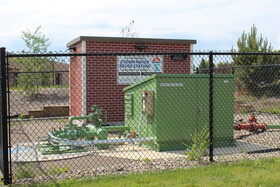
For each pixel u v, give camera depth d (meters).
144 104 8.27
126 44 12.99
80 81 12.89
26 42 23.12
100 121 9.55
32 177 5.85
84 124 11.12
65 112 16.39
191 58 13.80
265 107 16.75
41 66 19.42
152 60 13.29
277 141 9.48
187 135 8.27
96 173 5.99
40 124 13.98
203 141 6.87
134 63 13.05
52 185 5.24
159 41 13.31
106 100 12.73
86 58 12.48
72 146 8.60
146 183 5.30
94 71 12.58
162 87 8.12
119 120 12.88
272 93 19.45
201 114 8.36
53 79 19.86
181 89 8.25
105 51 12.76
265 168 6.10
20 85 19.38
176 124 8.21
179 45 13.65
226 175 5.67
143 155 7.70
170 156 7.54
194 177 5.57
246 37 22.31
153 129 8.23
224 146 8.66
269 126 11.07
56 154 7.93
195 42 13.73
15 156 7.77
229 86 8.65
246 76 19.73
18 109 16.92
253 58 21.14
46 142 9.63
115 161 7.12
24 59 19.19
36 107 17.25
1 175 5.94
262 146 8.73
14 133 11.73
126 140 8.06
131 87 9.39
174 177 5.57
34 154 8.00
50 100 18.84
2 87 5.45
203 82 8.41
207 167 6.16
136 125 9.20
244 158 6.84
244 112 16.30
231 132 8.68
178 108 8.23
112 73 12.80
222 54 6.49
